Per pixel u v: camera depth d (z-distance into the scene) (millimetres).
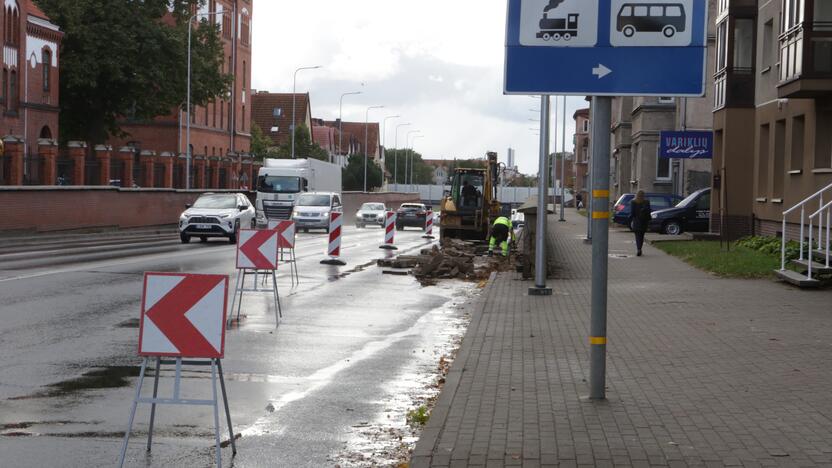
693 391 9281
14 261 24828
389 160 191500
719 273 22031
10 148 40219
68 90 63156
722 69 33281
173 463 7043
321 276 23203
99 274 21000
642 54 8844
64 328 13320
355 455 7395
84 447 7379
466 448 7203
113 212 46656
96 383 9758
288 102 136000
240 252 15469
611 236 40562
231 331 13938
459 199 41625
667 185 54875
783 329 13383
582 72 8875
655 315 15023
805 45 23719
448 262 24062
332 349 12508
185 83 63812
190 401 6949
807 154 26234
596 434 7613
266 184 55188
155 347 7008
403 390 9945
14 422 8117
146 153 54094
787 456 6938
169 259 26375
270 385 10031
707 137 38094
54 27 59875
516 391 9336
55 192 40562
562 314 15602
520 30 8938
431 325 15062
